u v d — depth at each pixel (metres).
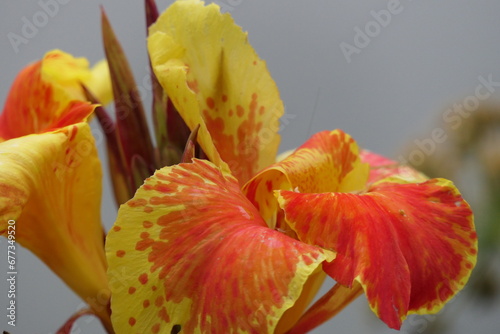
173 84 0.44
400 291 0.41
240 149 0.46
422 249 0.42
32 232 0.44
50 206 0.44
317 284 0.46
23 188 0.42
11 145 0.42
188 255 0.40
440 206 0.43
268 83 0.46
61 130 0.44
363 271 0.41
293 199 0.42
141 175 0.47
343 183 0.46
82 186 0.45
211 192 0.41
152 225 0.40
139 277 0.40
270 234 0.41
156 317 0.40
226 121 0.46
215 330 0.40
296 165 0.44
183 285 0.40
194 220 0.41
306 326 0.45
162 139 0.47
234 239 0.41
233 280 0.40
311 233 0.42
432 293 0.42
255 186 0.44
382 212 0.42
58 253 0.45
